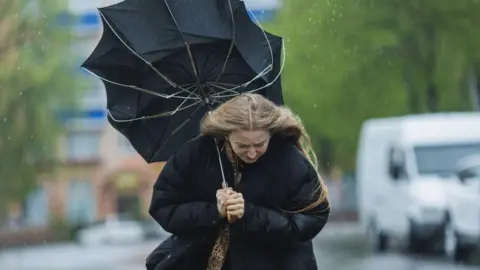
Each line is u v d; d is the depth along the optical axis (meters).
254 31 10.91
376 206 52.06
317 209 10.04
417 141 47.47
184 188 10.09
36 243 123.00
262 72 10.79
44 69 70.25
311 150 10.24
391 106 60.06
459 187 41.69
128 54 10.84
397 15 49.50
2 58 63.38
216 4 10.82
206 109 10.99
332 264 43.47
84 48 75.94
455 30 52.28
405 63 53.62
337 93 55.62
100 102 139.25
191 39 10.68
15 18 61.84
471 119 48.25
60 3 73.00
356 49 48.62
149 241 117.25
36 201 145.88
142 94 10.98
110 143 151.88
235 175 10.00
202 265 10.34
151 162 11.21
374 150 52.75
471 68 57.38
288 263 10.09
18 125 70.44
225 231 10.12
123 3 10.85
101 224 125.19
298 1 44.06
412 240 45.97
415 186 45.78
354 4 43.88
